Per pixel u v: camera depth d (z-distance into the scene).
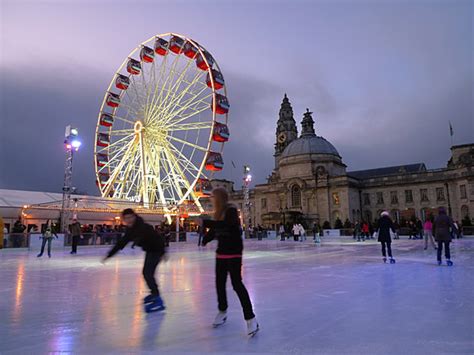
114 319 7.36
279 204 103.75
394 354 5.12
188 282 12.32
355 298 9.06
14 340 6.00
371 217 99.50
